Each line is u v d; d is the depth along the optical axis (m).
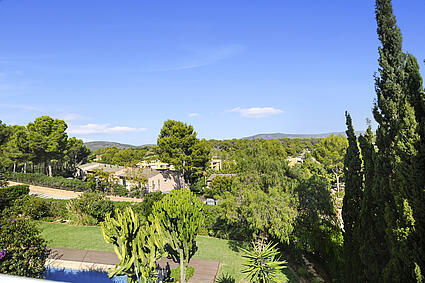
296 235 13.59
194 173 46.22
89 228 19.67
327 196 14.07
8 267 9.30
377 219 7.77
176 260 11.52
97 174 39.81
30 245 10.30
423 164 6.25
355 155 10.04
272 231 13.66
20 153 44.88
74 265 13.19
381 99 8.17
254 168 14.63
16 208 21.52
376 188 7.76
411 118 6.59
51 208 22.61
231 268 13.49
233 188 14.87
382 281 7.28
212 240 18.06
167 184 47.22
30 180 41.31
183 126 41.88
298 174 14.84
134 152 75.88
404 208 6.32
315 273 13.36
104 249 15.39
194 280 11.87
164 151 41.69
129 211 8.22
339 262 11.87
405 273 6.35
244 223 14.80
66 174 57.22
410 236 6.27
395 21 8.30
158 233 8.70
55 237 17.45
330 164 44.50
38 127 45.97
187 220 9.48
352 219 9.71
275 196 13.62
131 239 8.06
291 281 12.38
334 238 12.65
